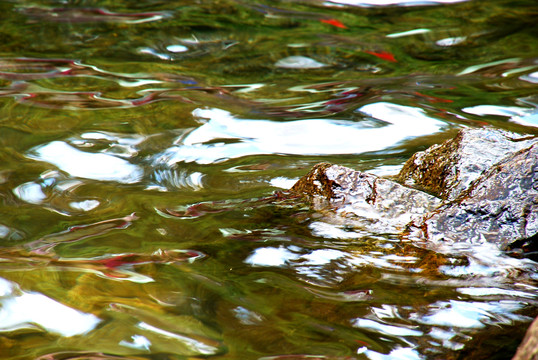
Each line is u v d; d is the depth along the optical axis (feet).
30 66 33.22
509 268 13.25
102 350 11.22
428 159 18.01
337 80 32.09
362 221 15.64
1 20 40.96
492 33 38.47
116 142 23.53
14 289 13.26
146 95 29.27
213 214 16.98
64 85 30.42
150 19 41.91
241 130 25.09
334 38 38.75
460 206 14.73
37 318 12.23
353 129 25.11
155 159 21.95
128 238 15.80
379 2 45.52
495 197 14.47
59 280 13.62
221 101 28.81
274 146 23.32
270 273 13.69
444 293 12.55
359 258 14.06
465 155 16.84
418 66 33.96
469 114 26.55
